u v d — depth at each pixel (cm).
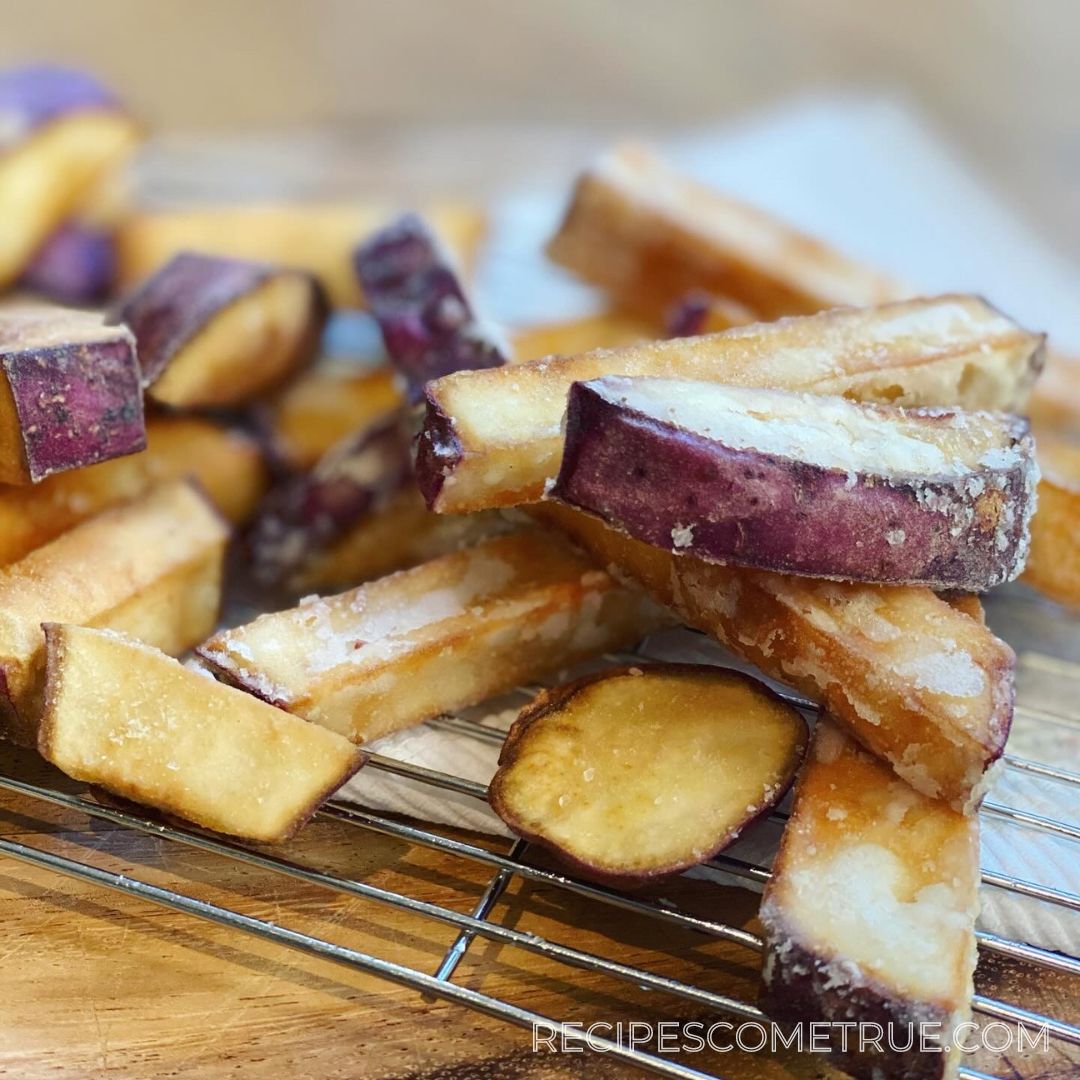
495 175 51
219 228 36
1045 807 28
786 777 26
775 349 28
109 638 26
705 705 27
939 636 26
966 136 56
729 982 26
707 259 35
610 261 35
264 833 26
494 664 28
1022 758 28
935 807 26
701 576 27
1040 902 26
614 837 26
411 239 32
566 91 59
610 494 25
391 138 54
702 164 50
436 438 26
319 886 27
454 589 28
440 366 30
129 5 60
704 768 26
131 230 36
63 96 37
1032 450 27
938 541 26
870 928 24
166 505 30
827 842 25
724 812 26
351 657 27
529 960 26
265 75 57
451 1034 25
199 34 59
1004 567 27
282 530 31
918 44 63
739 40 63
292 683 27
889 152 52
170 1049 25
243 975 26
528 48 62
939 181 50
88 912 26
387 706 28
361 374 34
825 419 26
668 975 26
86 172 37
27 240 36
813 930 24
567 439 25
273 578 32
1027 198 52
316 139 53
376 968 25
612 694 27
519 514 29
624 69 61
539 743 26
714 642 29
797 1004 24
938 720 25
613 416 25
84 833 27
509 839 27
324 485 31
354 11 63
